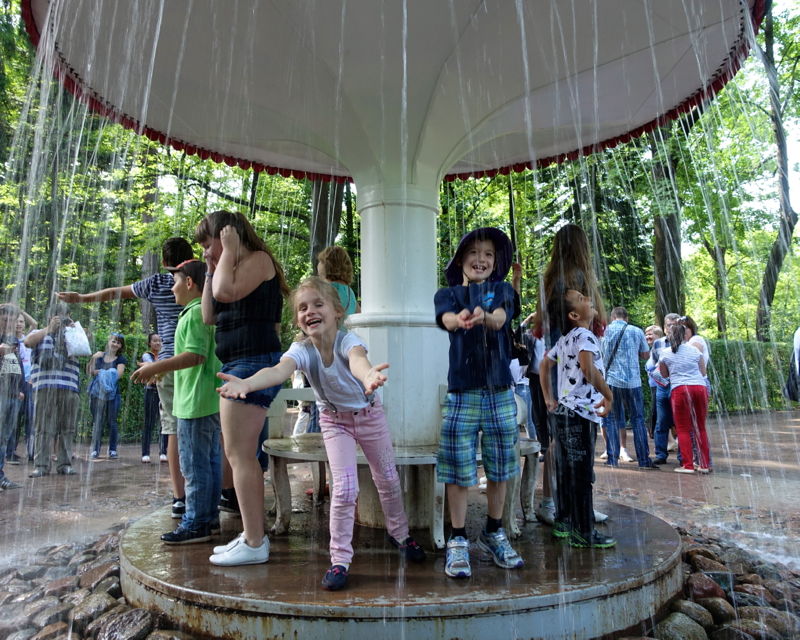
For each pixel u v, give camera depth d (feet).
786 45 47.52
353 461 7.27
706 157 47.91
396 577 6.93
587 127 14.73
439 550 8.18
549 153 16.15
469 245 8.10
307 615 6.02
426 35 9.68
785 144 47.70
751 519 13.87
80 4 9.71
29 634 7.36
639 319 49.24
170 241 11.33
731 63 11.85
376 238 10.99
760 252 58.85
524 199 43.68
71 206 43.60
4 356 20.62
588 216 46.47
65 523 13.91
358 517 10.10
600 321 9.10
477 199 43.04
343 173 16.76
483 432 7.61
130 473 22.36
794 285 61.46
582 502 8.38
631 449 27.71
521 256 38.63
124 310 47.65
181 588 6.66
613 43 10.78
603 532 9.16
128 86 12.26
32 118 38.47
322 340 7.24
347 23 9.54
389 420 9.99
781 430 36.29
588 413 8.44
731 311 65.82
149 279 11.32
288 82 11.08
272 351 8.14
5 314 20.74
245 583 6.77
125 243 46.14
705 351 21.01
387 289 10.76
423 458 8.19
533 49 10.52
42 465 21.24
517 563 7.21
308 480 17.02
